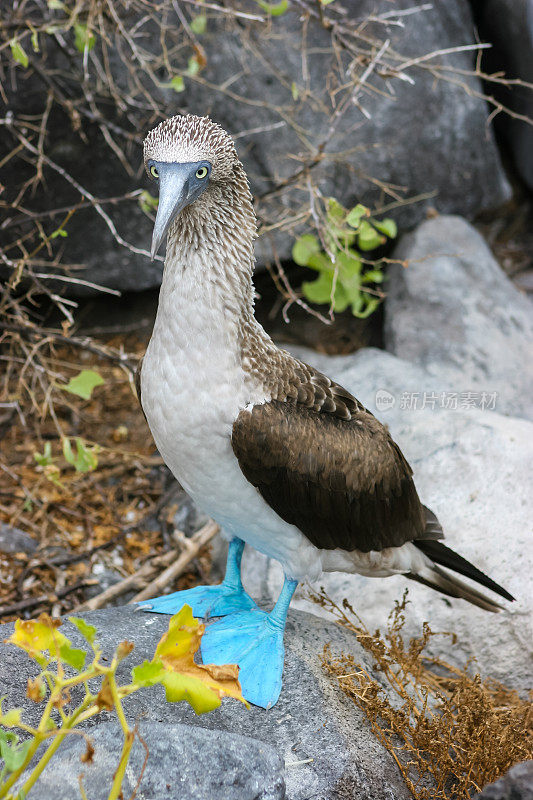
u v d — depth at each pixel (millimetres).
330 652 4562
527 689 5324
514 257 10000
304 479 4270
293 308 8641
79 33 6070
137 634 4559
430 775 4305
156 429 4262
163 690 4219
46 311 8234
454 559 5023
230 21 7359
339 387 4688
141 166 7605
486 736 4340
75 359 8188
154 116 7227
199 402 4070
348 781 3963
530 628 5348
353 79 6535
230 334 4086
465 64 8742
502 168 9906
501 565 5531
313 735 4113
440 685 5277
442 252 8586
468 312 8273
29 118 7078
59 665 2809
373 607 5613
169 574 6184
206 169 3910
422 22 8289
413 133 8344
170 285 4102
